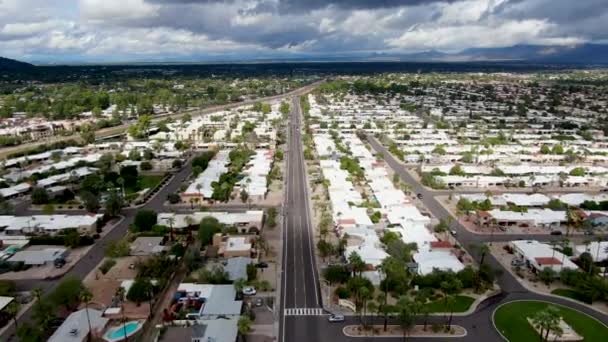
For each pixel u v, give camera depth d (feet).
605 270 582.35
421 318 485.97
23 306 501.56
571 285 554.05
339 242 654.53
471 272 549.95
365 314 490.90
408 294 526.57
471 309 503.20
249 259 598.75
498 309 504.02
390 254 606.14
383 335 454.40
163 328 447.83
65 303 479.82
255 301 513.45
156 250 633.61
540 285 560.61
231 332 436.35
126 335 447.01
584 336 456.04
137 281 515.09
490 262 618.85
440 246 646.74
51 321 460.96
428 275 549.95
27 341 424.46
